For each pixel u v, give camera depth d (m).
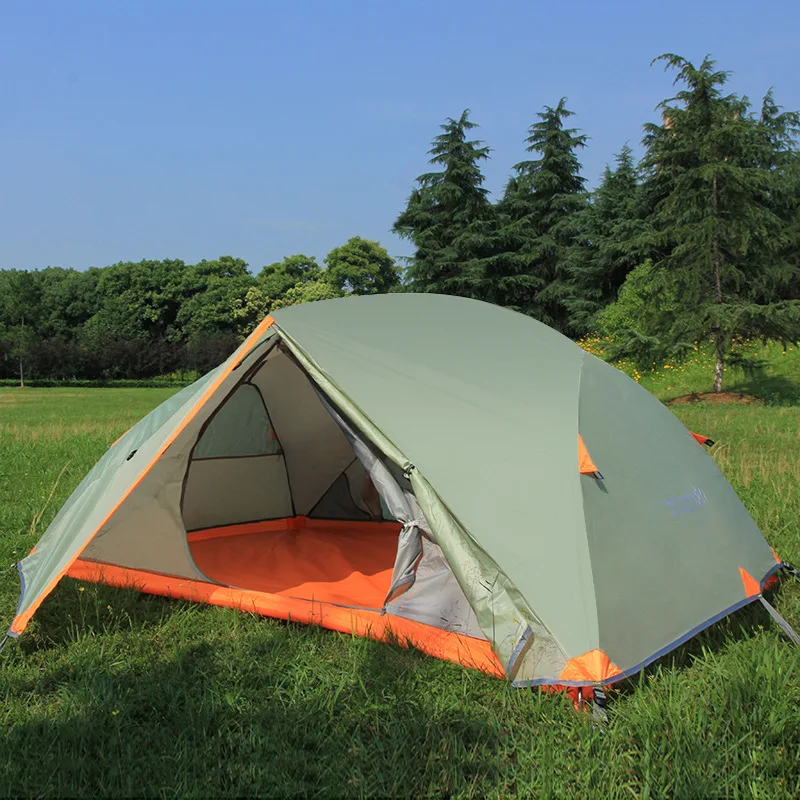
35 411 22.36
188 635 3.92
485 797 2.50
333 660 3.57
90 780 2.62
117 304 69.88
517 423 3.80
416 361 4.14
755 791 2.46
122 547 4.51
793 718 2.85
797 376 18.08
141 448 4.49
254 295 66.69
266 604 4.16
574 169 34.09
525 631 3.18
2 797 2.50
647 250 23.70
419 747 2.78
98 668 3.48
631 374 19.66
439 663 3.46
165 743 2.80
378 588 4.57
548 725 2.90
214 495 5.93
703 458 4.76
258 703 3.15
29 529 5.99
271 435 6.08
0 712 3.11
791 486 6.72
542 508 3.47
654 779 2.54
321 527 6.30
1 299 67.69
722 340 16.62
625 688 3.21
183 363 58.75
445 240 33.31
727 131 15.87
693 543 3.91
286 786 2.54
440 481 3.60
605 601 3.23
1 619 4.12
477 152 32.28
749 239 16.33
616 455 3.89
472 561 3.42
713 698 3.02
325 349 4.15
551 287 31.27
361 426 3.81
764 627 3.91
